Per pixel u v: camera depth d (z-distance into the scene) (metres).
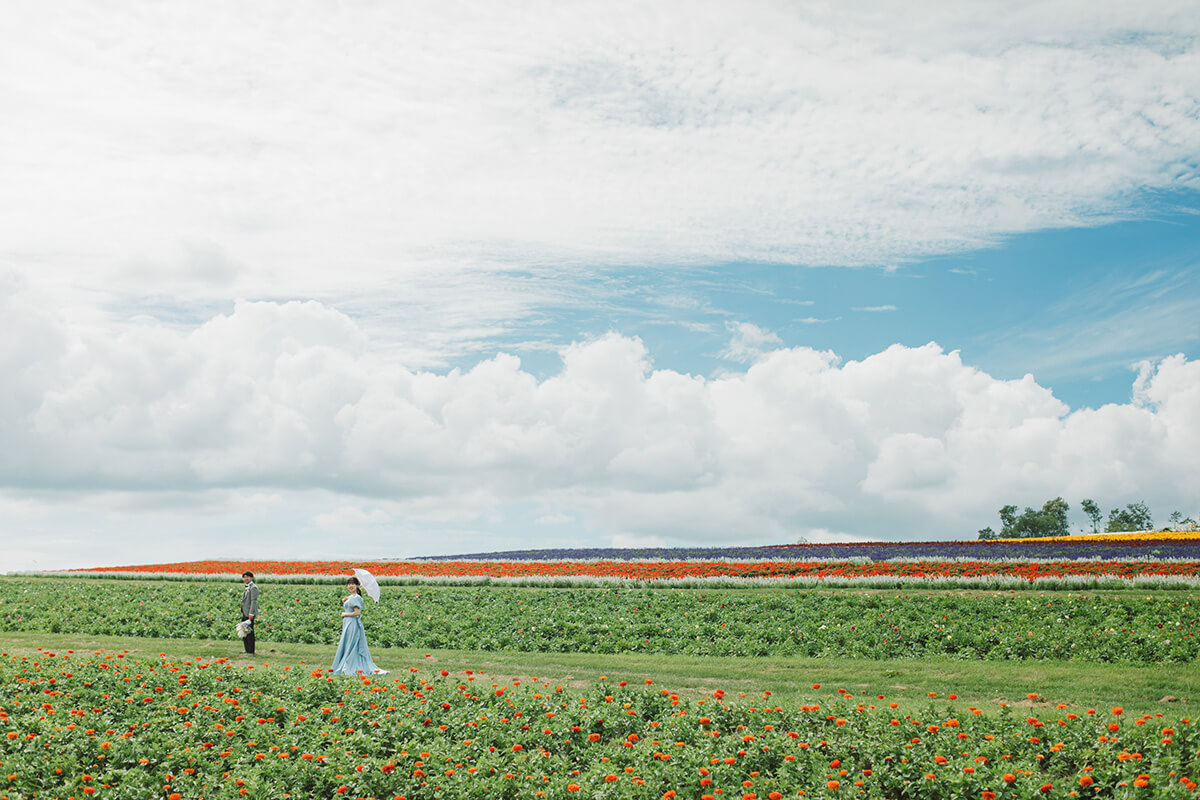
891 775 10.41
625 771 11.32
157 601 32.34
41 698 14.50
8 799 10.55
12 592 34.88
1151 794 9.06
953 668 18.70
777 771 10.91
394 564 44.19
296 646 23.94
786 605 27.42
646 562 41.91
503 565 42.62
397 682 16.52
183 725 13.27
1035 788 9.59
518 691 16.50
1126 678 16.97
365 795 10.93
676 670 19.28
